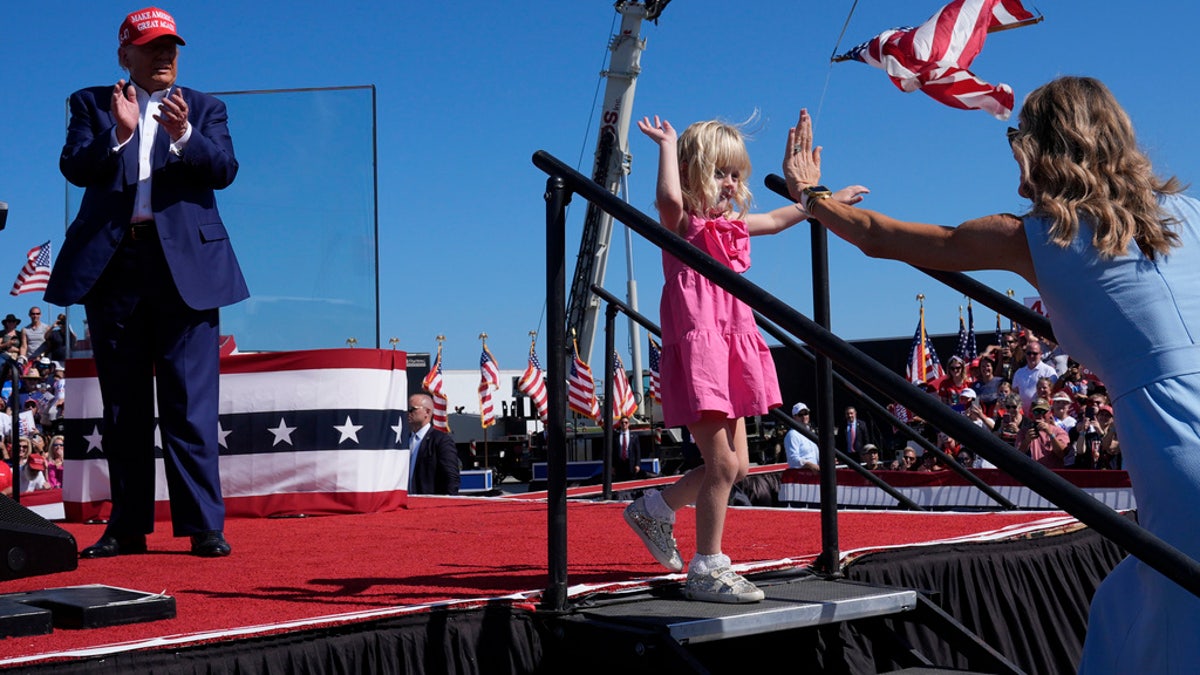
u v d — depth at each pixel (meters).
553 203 2.64
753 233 3.17
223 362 5.57
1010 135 2.23
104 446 3.87
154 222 3.77
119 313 3.80
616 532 4.38
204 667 2.12
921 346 17.00
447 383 27.19
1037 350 11.77
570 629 2.53
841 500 8.86
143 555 3.83
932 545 3.42
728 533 4.24
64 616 2.45
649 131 2.95
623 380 18.16
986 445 1.85
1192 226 2.08
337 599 2.80
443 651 2.41
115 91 3.63
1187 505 1.83
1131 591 1.99
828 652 2.89
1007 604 3.47
